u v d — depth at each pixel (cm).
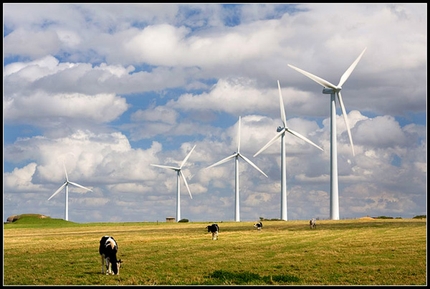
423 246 4312
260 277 3011
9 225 12619
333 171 11331
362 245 4556
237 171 12875
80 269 3388
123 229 9225
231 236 6122
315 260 3666
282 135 12206
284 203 12219
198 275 3111
